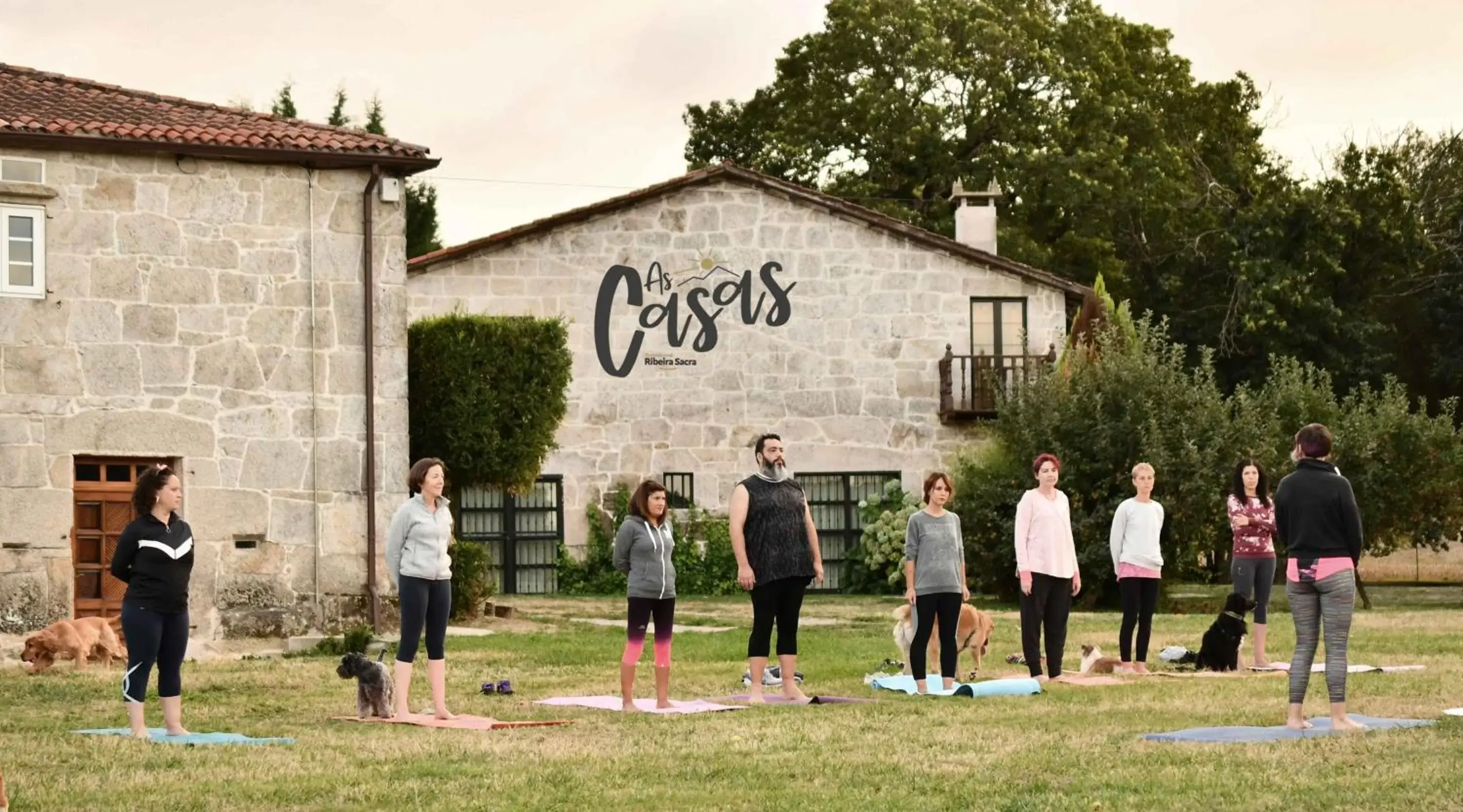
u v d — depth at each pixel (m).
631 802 8.30
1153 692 12.89
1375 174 42.94
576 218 30.53
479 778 9.01
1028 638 13.82
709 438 30.95
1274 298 41.28
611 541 30.52
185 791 8.61
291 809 8.16
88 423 18.34
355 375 19.56
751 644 12.79
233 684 14.59
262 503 19.03
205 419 18.86
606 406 30.67
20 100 19.22
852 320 31.39
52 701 13.41
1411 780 8.42
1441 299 44.41
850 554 31.23
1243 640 16.27
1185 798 8.09
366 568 19.41
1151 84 46.91
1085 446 26.81
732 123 47.81
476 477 22.59
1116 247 44.16
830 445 31.27
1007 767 9.20
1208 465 26.02
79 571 18.44
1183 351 28.05
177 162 18.89
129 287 18.62
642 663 16.36
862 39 43.66
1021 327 31.78
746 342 31.14
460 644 18.58
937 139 42.72
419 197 45.66
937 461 31.48
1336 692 10.40
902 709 12.08
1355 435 27.17
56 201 18.33
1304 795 8.10
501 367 22.36
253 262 19.19
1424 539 27.92
